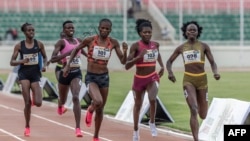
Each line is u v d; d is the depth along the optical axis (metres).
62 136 26.73
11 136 26.72
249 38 87.38
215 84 53.56
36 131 28.31
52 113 35.56
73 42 27.80
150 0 87.50
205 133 25.06
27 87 26.05
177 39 85.38
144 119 30.97
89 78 23.22
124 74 67.00
